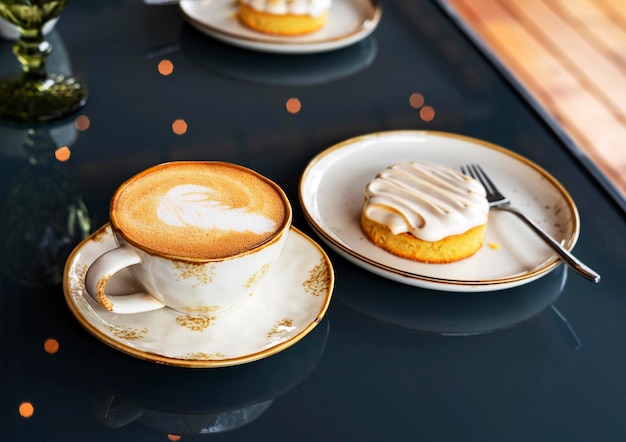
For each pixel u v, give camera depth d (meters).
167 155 0.80
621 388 0.62
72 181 0.76
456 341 0.64
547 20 2.36
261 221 0.61
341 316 0.65
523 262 0.71
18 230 0.70
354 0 1.09
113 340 0.58
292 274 0.65
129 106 0.86
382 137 0.83
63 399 0.58
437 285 0.66
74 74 0.90
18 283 0.65
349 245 0.71
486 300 0.68
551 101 1.96
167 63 0.94
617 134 1.86
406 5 1.10
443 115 0.90
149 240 0.58
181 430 0.57
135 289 0.63
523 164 0.81
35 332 0.62
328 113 0.88
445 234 0.69
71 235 0.70
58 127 0.83
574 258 0.69
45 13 0.83
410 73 0.97
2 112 0.83
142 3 1.05
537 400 0.61
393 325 0.65
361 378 0.61
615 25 2.36
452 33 1.05
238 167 0.65
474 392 0.61
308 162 0.81
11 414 0.57
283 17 0.98
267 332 0.61
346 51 1.00
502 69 0.98
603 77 2.09
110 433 0.56
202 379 0.60
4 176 0.76
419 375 0.62
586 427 0.59
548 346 0.65
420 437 0.58
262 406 0.59
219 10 1.04
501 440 0.58
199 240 0.59
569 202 0.76
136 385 0.59
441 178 0.73
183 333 0.60
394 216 0.70
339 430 0.58
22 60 0.87
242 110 0.88
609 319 0.67
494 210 0.76
